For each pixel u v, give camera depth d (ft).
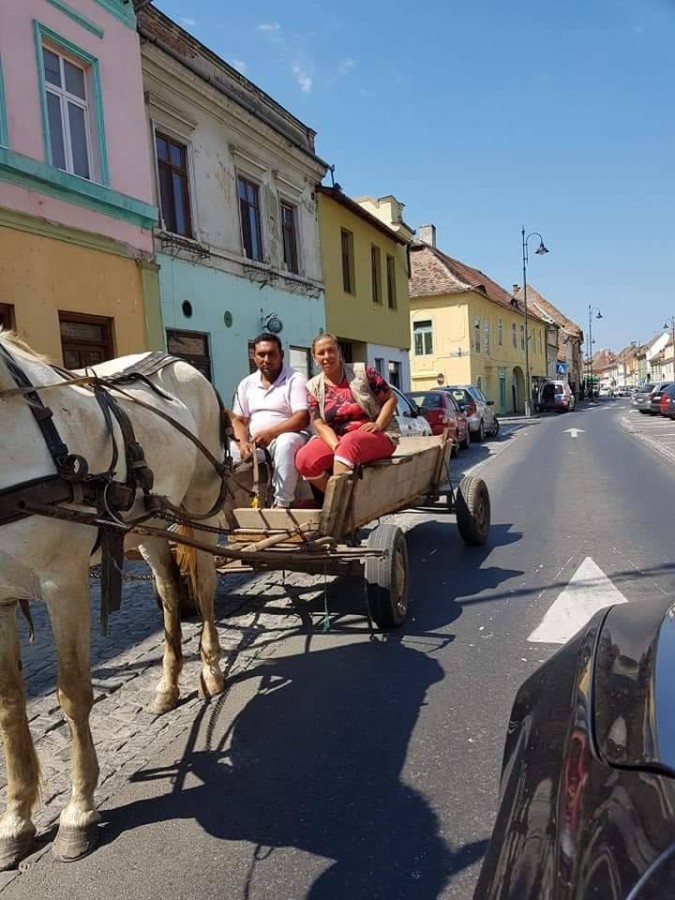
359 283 69.77
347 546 16.71
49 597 8.87
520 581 20.07
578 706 6.15
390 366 79.97
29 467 8.36
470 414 69.51
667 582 19.17
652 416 115.55
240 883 8.29
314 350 18.65
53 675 14.83
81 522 8.90
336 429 18.19
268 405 17.30
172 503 12.26
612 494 34.27
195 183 42.47
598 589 18.85
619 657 6.57
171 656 13.20
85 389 10.34
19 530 8.23
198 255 42.24
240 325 47.26
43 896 8.20
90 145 33.60
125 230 35.47
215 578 14.25
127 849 9.02
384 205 81.05
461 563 22.45
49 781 10.75
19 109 28.91
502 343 156.15
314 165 57.31
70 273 31.83
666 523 26.71
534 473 44.37
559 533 26.09
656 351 393.09
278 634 16.69
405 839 8.95
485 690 13.07
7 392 8.36
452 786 10.05
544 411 161.99
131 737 11.99
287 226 55.88
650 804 4.46
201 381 14.52
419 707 12.52
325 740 11.55
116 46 34.73
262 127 48.83
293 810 9.68
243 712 12.75
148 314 37.14
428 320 129.39
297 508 16.97
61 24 31.17
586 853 4.41
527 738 6.54
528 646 15.12
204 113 43.34
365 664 14.60
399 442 25.02
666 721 5.18
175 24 41.06
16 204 28.91
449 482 24.82
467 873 8.27
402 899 7.90
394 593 16.22
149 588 21.50
